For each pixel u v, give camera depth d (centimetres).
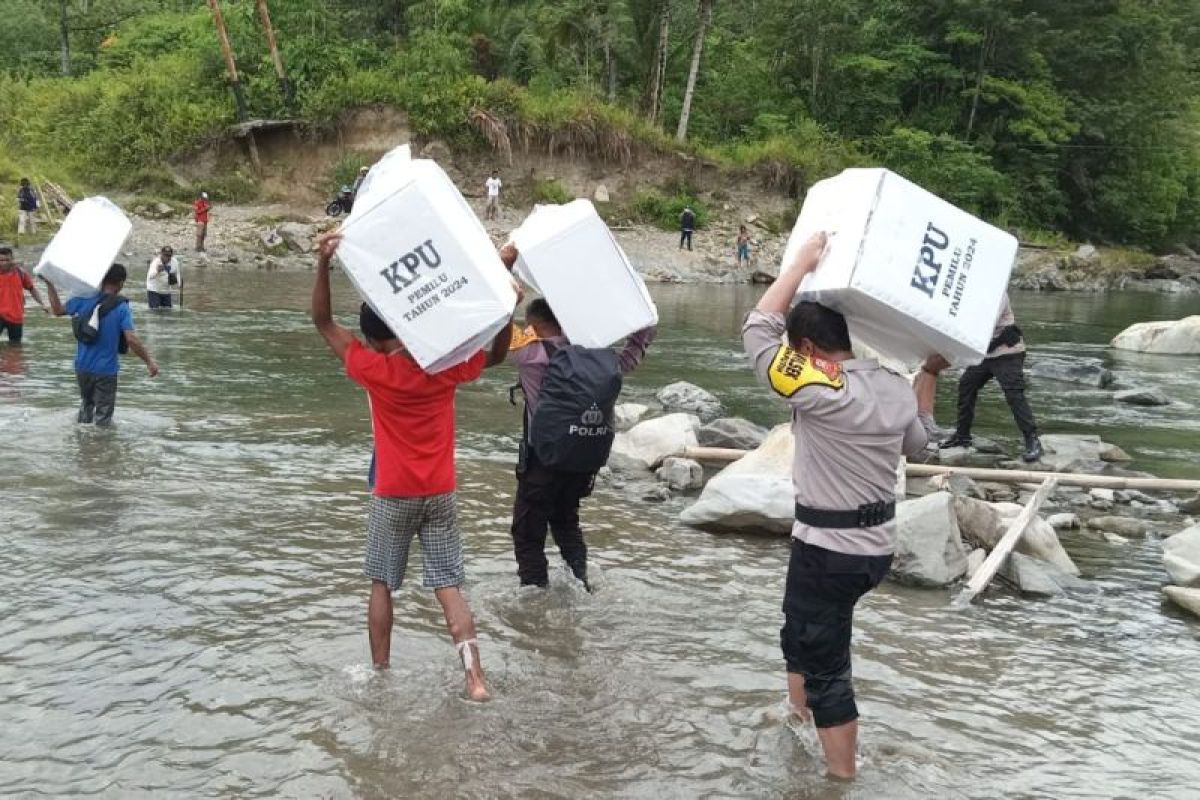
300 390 1078
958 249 355
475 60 3659
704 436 923
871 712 430
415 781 359
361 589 538
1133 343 1855
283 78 3294
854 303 348
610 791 359
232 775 358
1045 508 783
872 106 4244
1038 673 477
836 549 355
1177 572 609
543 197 3375
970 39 4119
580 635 495
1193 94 4941
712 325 1928
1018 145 4306
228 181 3186
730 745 396
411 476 423
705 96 4106
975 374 966
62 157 3194
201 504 667
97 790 346
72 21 4553
